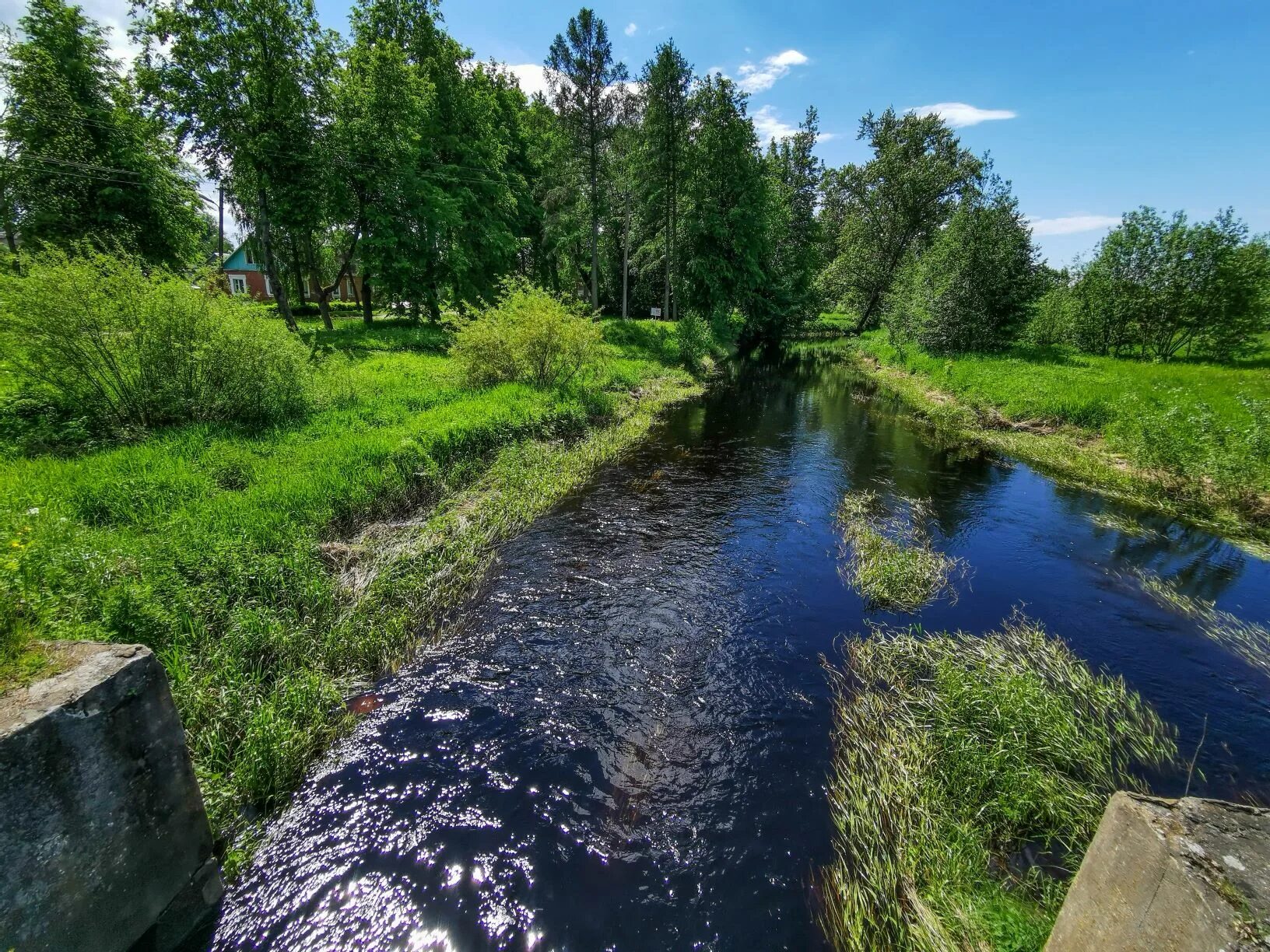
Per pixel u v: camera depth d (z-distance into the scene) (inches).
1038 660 220.4
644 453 522.3
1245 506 371.6
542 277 1545.3
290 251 1139.3
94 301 344.8
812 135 1752.0
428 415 464.8
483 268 1166.3
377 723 188.5
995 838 146.1
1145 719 190.5
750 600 270.5
